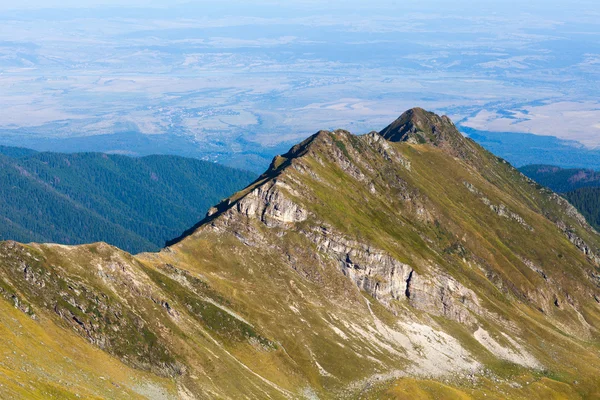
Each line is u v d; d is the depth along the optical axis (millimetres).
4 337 168000
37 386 151750
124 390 178500
